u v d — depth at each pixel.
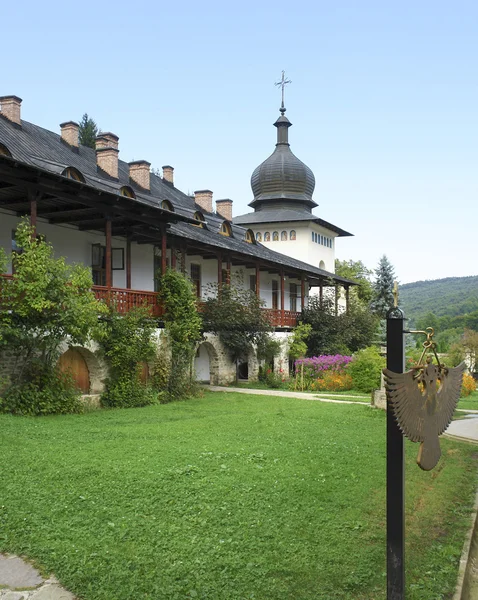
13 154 17.48
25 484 8.43
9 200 18.11
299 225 46.72
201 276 30.41
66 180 15.89
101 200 18.00
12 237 19.23
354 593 5.76
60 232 21.19
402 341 5.57
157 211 19.78
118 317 17.97
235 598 5.51
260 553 6.43
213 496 8.16
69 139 26.25
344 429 14.36
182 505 7.77
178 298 20.78
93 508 7.56
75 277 15.48
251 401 20.38
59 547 6.40
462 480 10.29
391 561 5.52
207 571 5.96
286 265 32.97
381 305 59.38
